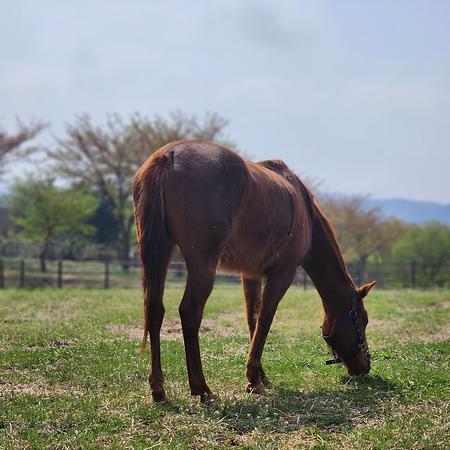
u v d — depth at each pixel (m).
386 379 6.26
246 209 5.32
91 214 34.91
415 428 4.62
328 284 6.57
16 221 31.72
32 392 5.58
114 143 32.78
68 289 17.95
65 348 7.37
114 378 6.07
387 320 10.70
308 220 6.36
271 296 5.92
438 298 14.70
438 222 36.31
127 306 11.89
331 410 5.18
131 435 4.46
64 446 4.22
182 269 23.77
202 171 5.04
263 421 4.77
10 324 9.42
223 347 7.73
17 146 30.97
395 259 35.78
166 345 7.73
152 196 5.01
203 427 4.61
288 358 7.20
